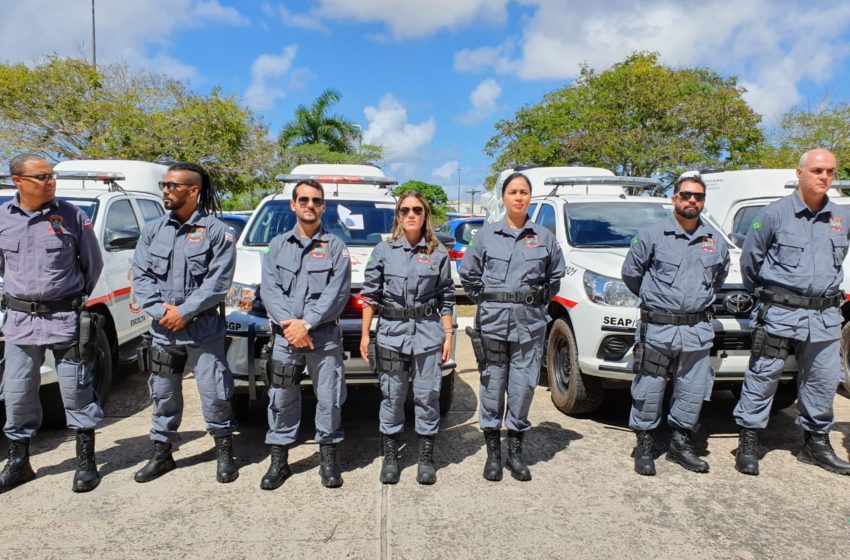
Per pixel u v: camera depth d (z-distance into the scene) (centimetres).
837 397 558
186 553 295
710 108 2109
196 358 363
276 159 2462
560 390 503
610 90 2250
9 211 353
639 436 390
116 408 512
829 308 380
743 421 391
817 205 382
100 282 505
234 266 369
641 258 389
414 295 363
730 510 341
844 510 342
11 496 352
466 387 577
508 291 366
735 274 443
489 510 338
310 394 430
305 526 320
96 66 2127
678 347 375
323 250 359
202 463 397
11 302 353
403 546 301
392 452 375
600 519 329
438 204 5062
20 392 358
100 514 331
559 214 559
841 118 2400
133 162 764
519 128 2502
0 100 1967
